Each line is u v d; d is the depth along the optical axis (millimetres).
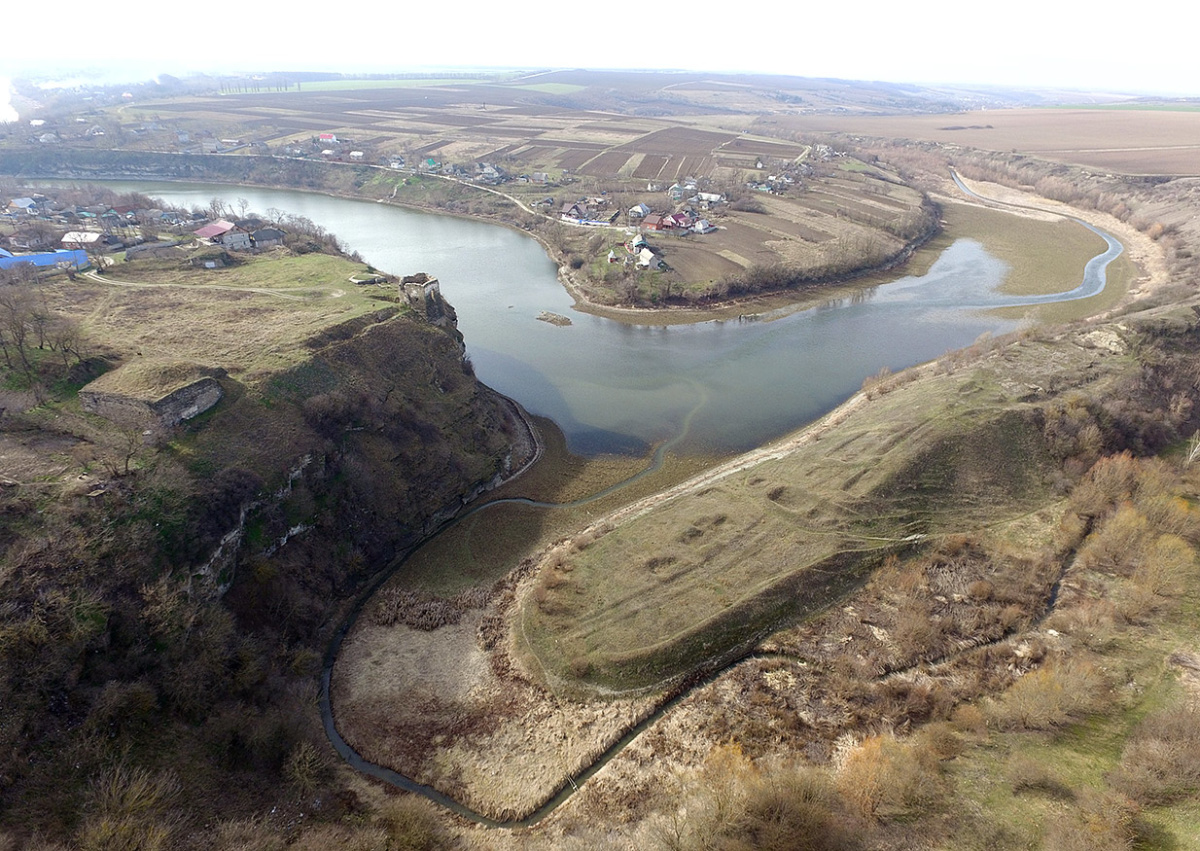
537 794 43844
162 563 48000
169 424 57656
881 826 39250
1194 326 90188
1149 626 53906
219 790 40656
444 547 66125
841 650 53125
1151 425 76688
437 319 95688
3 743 36688
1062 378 82000
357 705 50062
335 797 42812
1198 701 46500
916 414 76625
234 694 46219
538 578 61781
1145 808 38531
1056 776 41594
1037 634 54281
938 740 44844
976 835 38500
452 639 55781
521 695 50750
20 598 41719
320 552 59781
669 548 62406
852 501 65375
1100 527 64375
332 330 78188
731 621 54469
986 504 67312
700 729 47500
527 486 75000
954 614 55938
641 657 51844
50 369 63594
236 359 70562
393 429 71625
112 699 40562
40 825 35094
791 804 38562
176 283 97125
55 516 46781
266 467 58812
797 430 85750
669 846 38594
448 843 40719
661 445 82562
